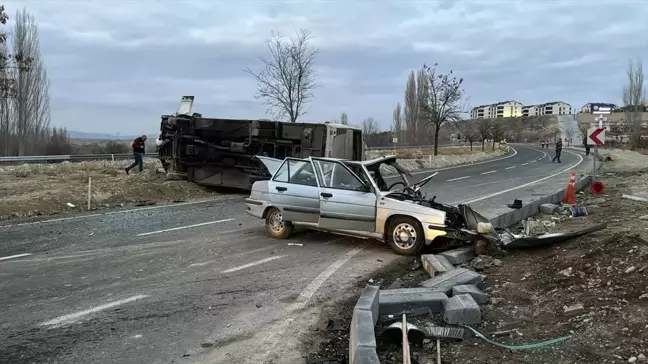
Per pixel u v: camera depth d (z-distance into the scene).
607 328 4.49
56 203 13.59
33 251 8.52
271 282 6.87
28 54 33.31
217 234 10.15
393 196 8.96
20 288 6.41
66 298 6.04
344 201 9.02
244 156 16.94
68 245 9.01
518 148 81.12
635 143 67.75
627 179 22.78
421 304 5.46
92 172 20.48
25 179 17.89
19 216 12.20
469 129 79.31
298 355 4.58
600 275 5.82
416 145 60.81
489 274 7.14
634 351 4.00
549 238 7.97
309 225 9.38
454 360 4.32
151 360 4.43
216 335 5.01
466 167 34.91
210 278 7.00
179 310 5.70
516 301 5.77
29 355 4.47
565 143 105.25
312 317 5.57
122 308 5.73
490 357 4.32
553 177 26.12
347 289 6.66
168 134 18.44
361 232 8.94
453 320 5.14
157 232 10.31
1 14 12.15
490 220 9.63
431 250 8.74
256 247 9.02
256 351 4.65
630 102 76.88
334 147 16.77
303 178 9.60
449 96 38.56
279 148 16.86
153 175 19.09
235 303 5.98
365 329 4.26
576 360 4.07
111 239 9.57
